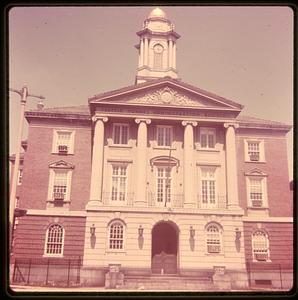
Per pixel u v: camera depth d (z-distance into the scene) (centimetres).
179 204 2911
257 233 2984
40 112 3059
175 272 2752
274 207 3102
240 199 3092
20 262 2695
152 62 3881
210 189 3005
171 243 2833
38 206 2883
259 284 2836
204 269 2686
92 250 2650
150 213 2748
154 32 3931
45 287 2539
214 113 3062
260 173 3159
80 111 3216
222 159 3069
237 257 2736
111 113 2972
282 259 2920
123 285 2542
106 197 2881
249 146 3231
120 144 3009
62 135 3066
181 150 3052
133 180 2939
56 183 2958
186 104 3044
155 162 2981
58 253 2758
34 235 2773
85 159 3027
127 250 2664
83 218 2841
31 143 3003
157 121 3064
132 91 3011
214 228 2798
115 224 2722
